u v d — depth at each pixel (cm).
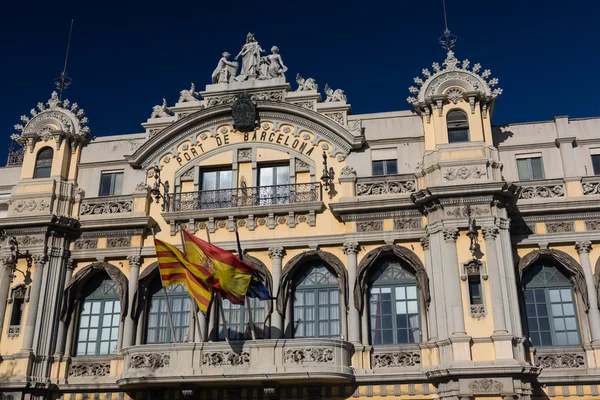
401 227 2798
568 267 2684
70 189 3102
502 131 3003
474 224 2605
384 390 2564
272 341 2539
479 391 2397
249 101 3111
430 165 2817
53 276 2925
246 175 3050
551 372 2538
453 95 2912
